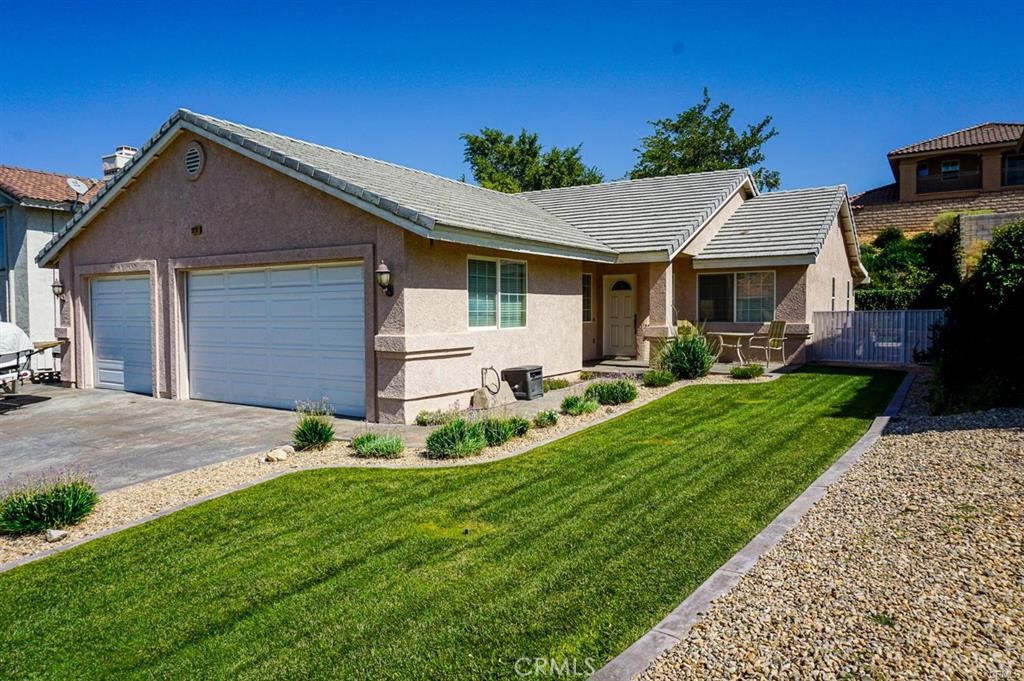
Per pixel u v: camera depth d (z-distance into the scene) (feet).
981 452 22.95
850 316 59.67
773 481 23.35
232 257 42.86
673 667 12.03
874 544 16.56
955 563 15.11
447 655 13.32
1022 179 111.65
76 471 27.73
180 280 46.29
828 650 12.11
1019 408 29.50
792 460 25.94
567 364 52.65
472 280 41.75
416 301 36.83
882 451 25.39
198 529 20.80
